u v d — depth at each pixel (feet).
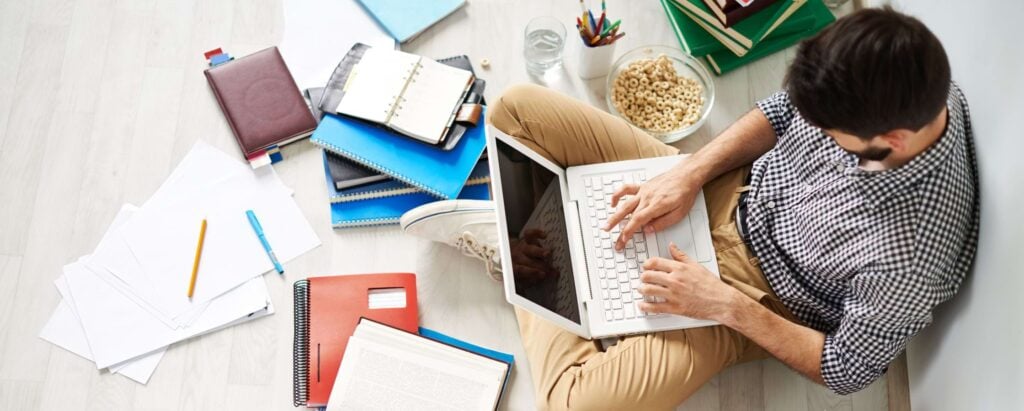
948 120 3.63
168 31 6.41
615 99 6.08
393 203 5.93
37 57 6.31
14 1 6.43
